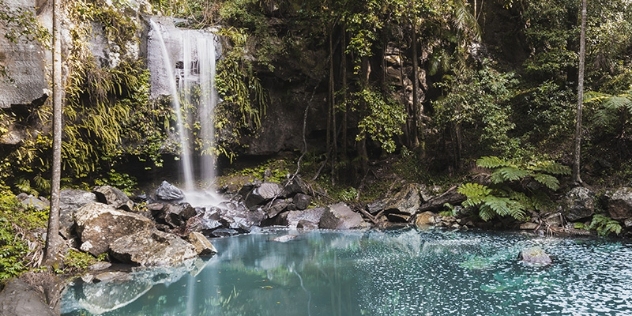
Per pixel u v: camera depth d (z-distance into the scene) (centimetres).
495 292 533
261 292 559
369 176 1173
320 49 1196
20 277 556
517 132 1134
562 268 630
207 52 1074
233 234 922
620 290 530
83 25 839
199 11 1219
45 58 766
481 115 1048
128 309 505
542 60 1125
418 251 757
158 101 990
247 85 1142
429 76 1291
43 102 774
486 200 912
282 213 1032
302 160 1203
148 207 877
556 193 948
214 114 1088
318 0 1090
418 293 538
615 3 1074
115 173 962
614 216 835
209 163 1113
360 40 996
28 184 798
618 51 1076
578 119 923
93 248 689
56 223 615
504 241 813
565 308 475
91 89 878
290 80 1170
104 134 899
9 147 758
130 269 661
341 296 536
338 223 975
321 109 1217
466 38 1187
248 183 1080
